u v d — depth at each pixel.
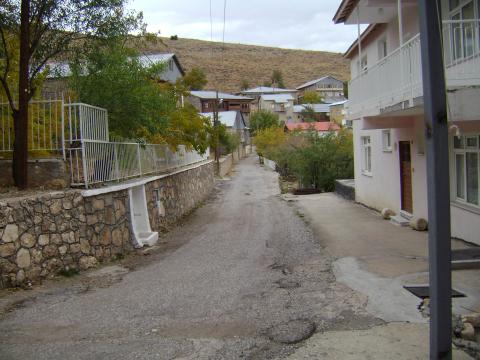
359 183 21.08
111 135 12.16
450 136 11.66
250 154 84.81
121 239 11.24
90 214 9.88
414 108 10.20
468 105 9.15
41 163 9.88
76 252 9.30
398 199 15.69
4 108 10.51
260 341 5.27
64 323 6.07
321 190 28.59
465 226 10.70
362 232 13.19
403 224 14.06
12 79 10.92
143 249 11.95
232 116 67.94
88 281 8.51
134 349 5.11
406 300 6.56
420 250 10.20
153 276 8.84
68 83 12.11
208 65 144.25
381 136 17.41
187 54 148.88
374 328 5.56
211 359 4.82
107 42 11.05
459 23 9.44
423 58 4.57
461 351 4.96
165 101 14.09
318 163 29.08
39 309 6.71
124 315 6.35
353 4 14.45
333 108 78.00
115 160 11.59
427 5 4.50
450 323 4.47
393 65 10.89
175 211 17.64
